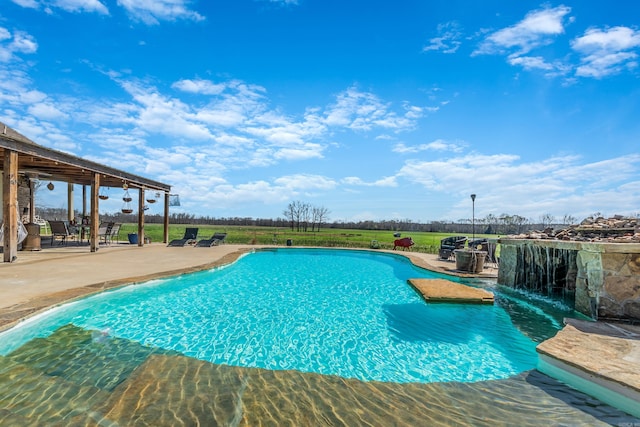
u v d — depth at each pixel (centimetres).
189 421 252
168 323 516
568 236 772
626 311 484
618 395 293
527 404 297
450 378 358
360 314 598
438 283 816
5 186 798
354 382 343
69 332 456
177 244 1600
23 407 266
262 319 555
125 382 318
